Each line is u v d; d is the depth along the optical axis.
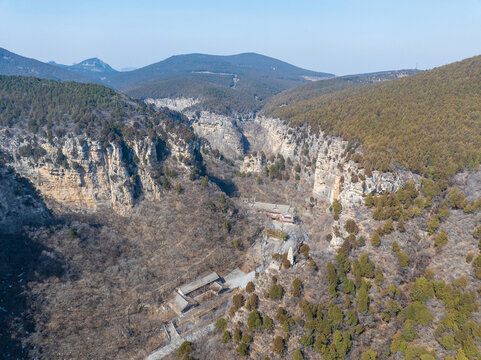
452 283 73.81
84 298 91.56
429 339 68.25
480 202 84.12
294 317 73.06
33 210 107.00
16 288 87.56
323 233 116.94
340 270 79.69
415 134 112.00
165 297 96.31
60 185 116.75
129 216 121.00
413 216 91.75
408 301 75.62
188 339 82.31
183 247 111.19
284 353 69.25
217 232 117.69
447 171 96.31
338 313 71.19
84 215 118.31
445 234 82.81
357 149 120.94
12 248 95.56
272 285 79.00
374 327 73.00
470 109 116.50
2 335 76.50
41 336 79.81
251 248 117.00
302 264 82.19
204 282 99.19
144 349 81.12
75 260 101.38
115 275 101.38
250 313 74.81
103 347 80.56
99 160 118.75
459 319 65.69
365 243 88.69
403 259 81.62
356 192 102.19
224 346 74.44
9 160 113.94
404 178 101.12
